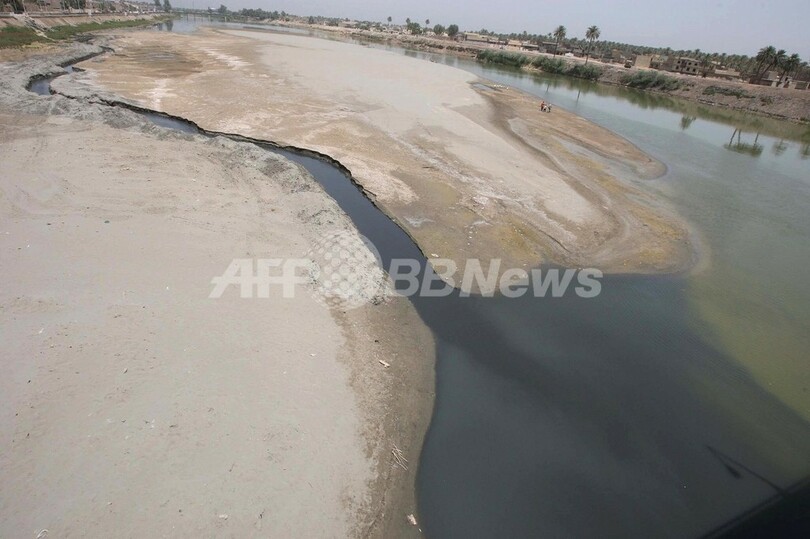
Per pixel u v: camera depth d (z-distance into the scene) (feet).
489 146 91.20
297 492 27.35
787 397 40.06
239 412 31.07
